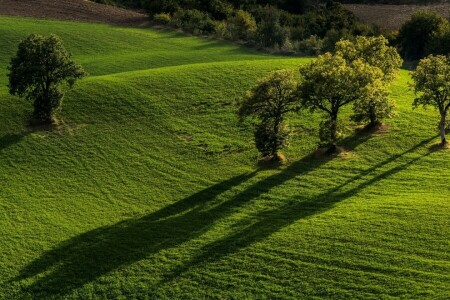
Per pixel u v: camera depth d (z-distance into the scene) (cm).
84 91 7681
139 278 3953
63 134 6650
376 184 5056
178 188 5372
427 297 3431
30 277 4069
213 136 6456
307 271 3831
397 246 3972
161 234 4512
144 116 7062
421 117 6538
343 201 4784
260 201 4944
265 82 5466
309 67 5581
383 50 6288
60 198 5294
